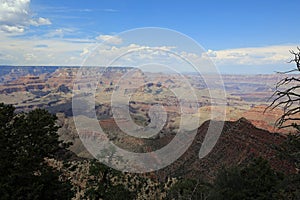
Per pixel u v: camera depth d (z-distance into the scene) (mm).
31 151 12953
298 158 11719
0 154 12406
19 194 12070
